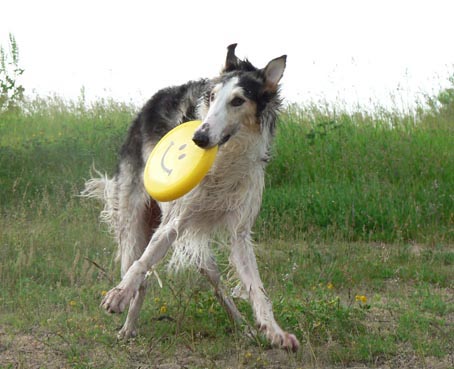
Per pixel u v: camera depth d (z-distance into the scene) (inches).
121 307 199.5
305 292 269.0
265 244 345.7
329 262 313.9
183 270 251.0
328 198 395.5
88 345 216.5
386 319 245.1
